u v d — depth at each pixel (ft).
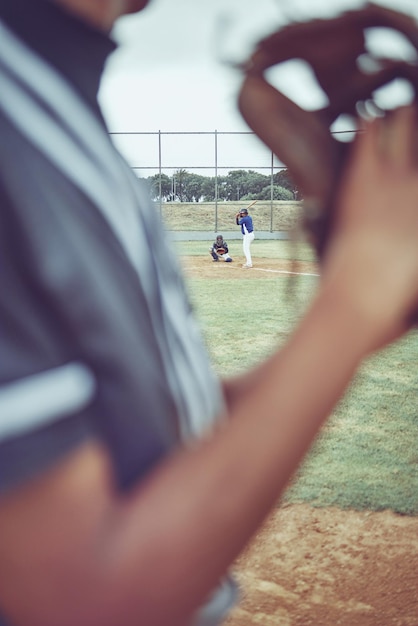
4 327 1.34
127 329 1.48
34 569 1.28
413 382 22.17
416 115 1.66
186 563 1.34
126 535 1.33
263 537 12.40
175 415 1.72
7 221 1.36
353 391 21.13
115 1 1.73
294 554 11.85
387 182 1.58
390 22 1.72
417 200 1.55
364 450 16.60
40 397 1.31
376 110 1.74
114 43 1.79
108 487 1.38
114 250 1.54
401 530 12.71
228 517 1.37
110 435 1.45
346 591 10.78
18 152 1.40
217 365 25.34
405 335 1.58
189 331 2.13
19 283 1.37
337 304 1.46
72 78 1.67
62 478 1.31
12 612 1.32
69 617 1.30
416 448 16.76
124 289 1.54
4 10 1.60
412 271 1.47
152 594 1.32
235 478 1.38
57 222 1.40
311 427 1.44
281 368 1.46
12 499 1.27
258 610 10.23
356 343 1.46
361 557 11.78
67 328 1.40
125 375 1.45
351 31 1.73
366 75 1.74
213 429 1.52
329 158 1.72
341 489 14.39
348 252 1.51
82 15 1.67
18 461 1.27
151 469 1.44
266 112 1.80
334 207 1.63
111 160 1.68
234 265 67.10
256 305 40.24
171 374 1.78
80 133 1.59
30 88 1.53
